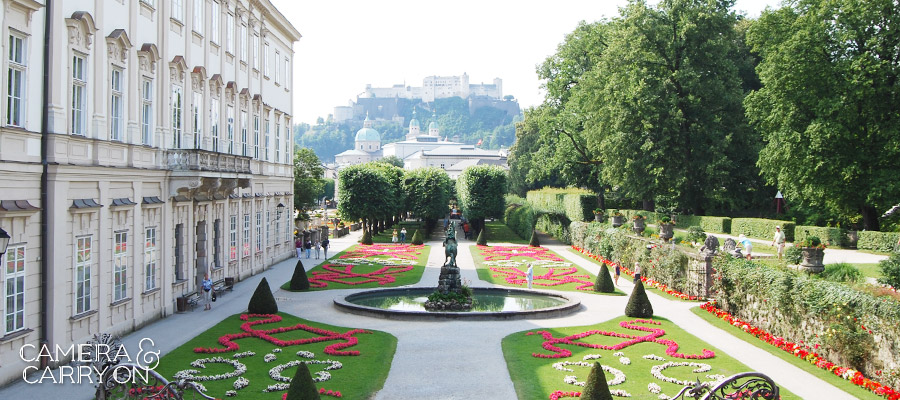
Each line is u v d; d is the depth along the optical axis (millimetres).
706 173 60938
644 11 62094
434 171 95438
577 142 78562
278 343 26578
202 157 32500
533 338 28203
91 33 24656
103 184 25734
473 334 28891
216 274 40125
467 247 73688
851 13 46344
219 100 40531
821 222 58094
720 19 61031
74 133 24109
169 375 21797
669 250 43625
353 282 45281
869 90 45094
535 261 59000
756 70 53281
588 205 77750
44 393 19594
